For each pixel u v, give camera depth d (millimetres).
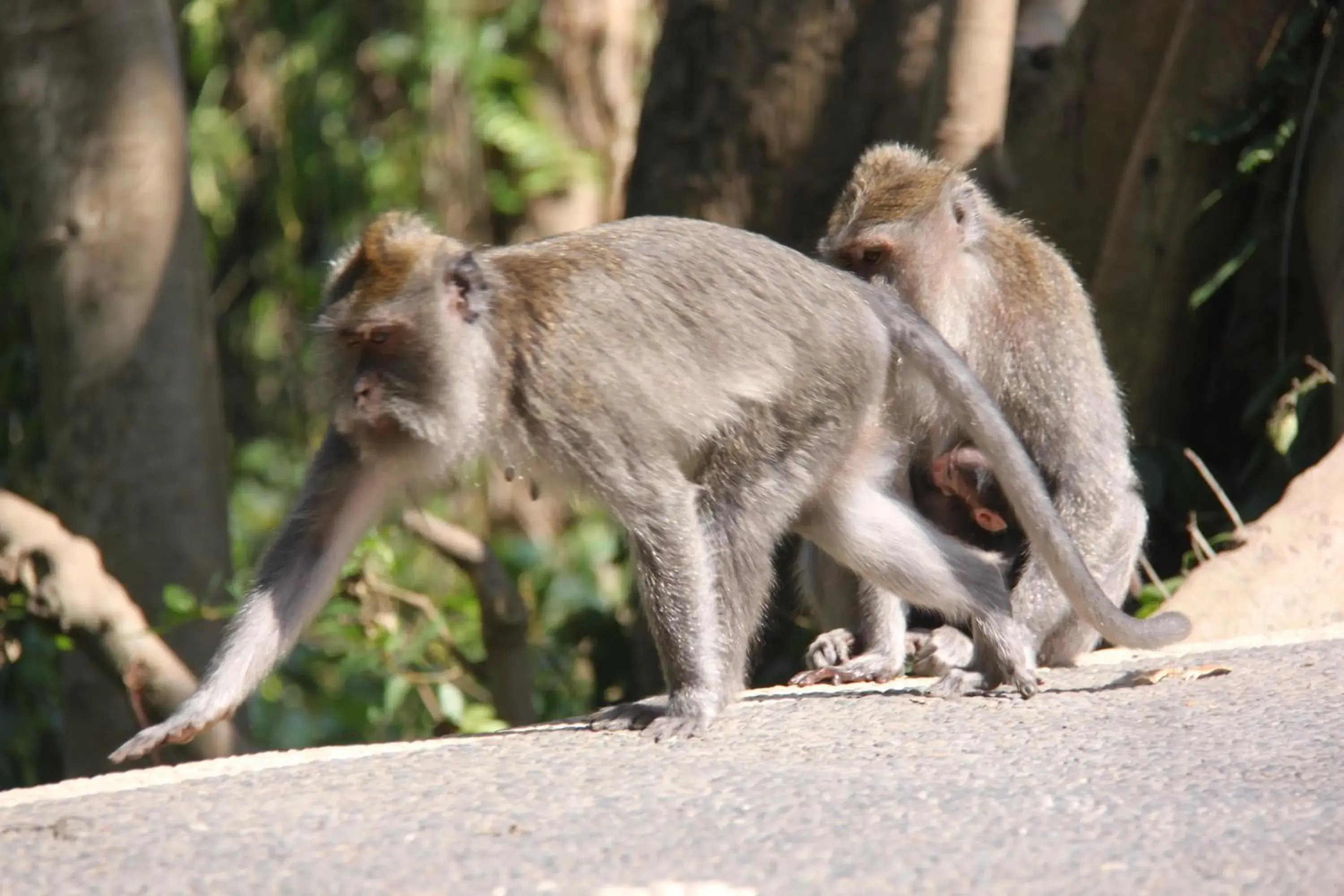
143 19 16281
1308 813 7566
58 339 16469
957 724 9781
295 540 10555
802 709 10453
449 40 30859
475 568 17672
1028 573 12617
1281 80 16562
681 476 10258
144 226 16328
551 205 32156
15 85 16312
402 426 10227
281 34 30562
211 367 16938
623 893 6594
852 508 11242
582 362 10141
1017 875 6812
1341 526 13625
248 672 10258
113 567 16406
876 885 6719
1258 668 10953
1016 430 12953
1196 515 17219
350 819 7738
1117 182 17641
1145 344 17312
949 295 12844
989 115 16141
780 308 10656
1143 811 7676
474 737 10094
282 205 29922
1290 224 16734
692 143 19141
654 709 10180
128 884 6863
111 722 17078
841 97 18547
